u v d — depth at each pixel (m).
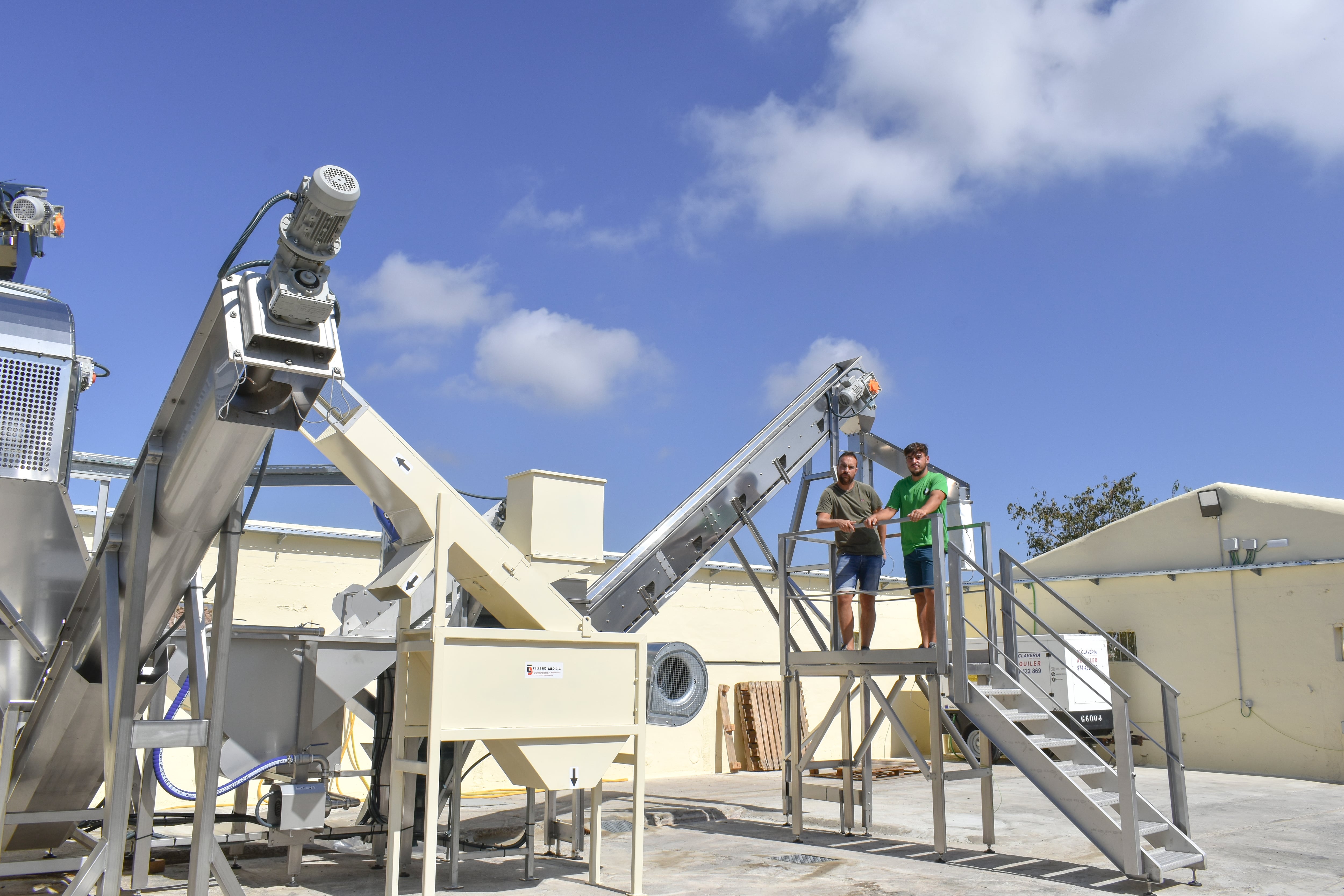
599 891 6.44
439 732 5.55
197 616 5.76
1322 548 14.91
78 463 9.84
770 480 9.70
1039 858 7.86
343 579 11.59
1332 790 13.13
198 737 5.05
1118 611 17.27
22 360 7.01
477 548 6.11
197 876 4.98
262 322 4.25
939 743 7.88
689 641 15.20
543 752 5.98
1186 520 16.59
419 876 6.98
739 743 15.52
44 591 6.66
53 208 7.95
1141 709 16.75
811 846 8.41
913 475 8.81
